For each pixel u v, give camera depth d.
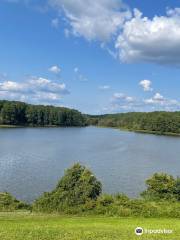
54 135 159.38
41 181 56.50
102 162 80.19
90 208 31.56
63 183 34.41
